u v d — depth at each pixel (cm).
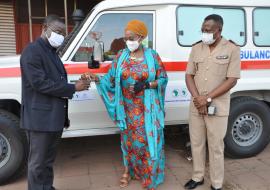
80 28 392
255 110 447
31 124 298
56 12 798
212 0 421
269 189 370
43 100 298
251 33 437
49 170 333
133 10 397
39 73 287
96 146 516
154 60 351
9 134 372
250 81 438
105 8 387
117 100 349
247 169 424
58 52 406
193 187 371
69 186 383
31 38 793
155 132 349
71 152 492
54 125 303
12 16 788
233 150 447
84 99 391
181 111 424
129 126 359
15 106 404
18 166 380
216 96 326
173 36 409
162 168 376
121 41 398
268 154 477
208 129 343
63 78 312
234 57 321
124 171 410
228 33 431
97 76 348
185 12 412
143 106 351
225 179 395
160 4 402
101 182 393
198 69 339
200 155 367
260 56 441
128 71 342
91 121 401
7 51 798
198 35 420
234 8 429
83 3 805
